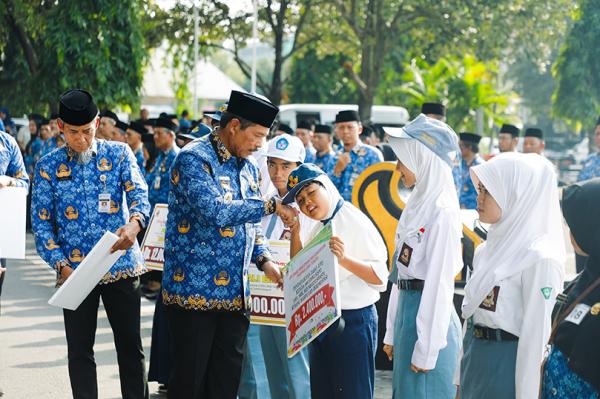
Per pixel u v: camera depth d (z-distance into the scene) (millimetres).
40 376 7531
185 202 4949
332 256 4535
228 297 4969
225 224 4770
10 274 12773
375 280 4977
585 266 3826
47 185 5781
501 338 4379
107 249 5246
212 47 26875
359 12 24641
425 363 4941
